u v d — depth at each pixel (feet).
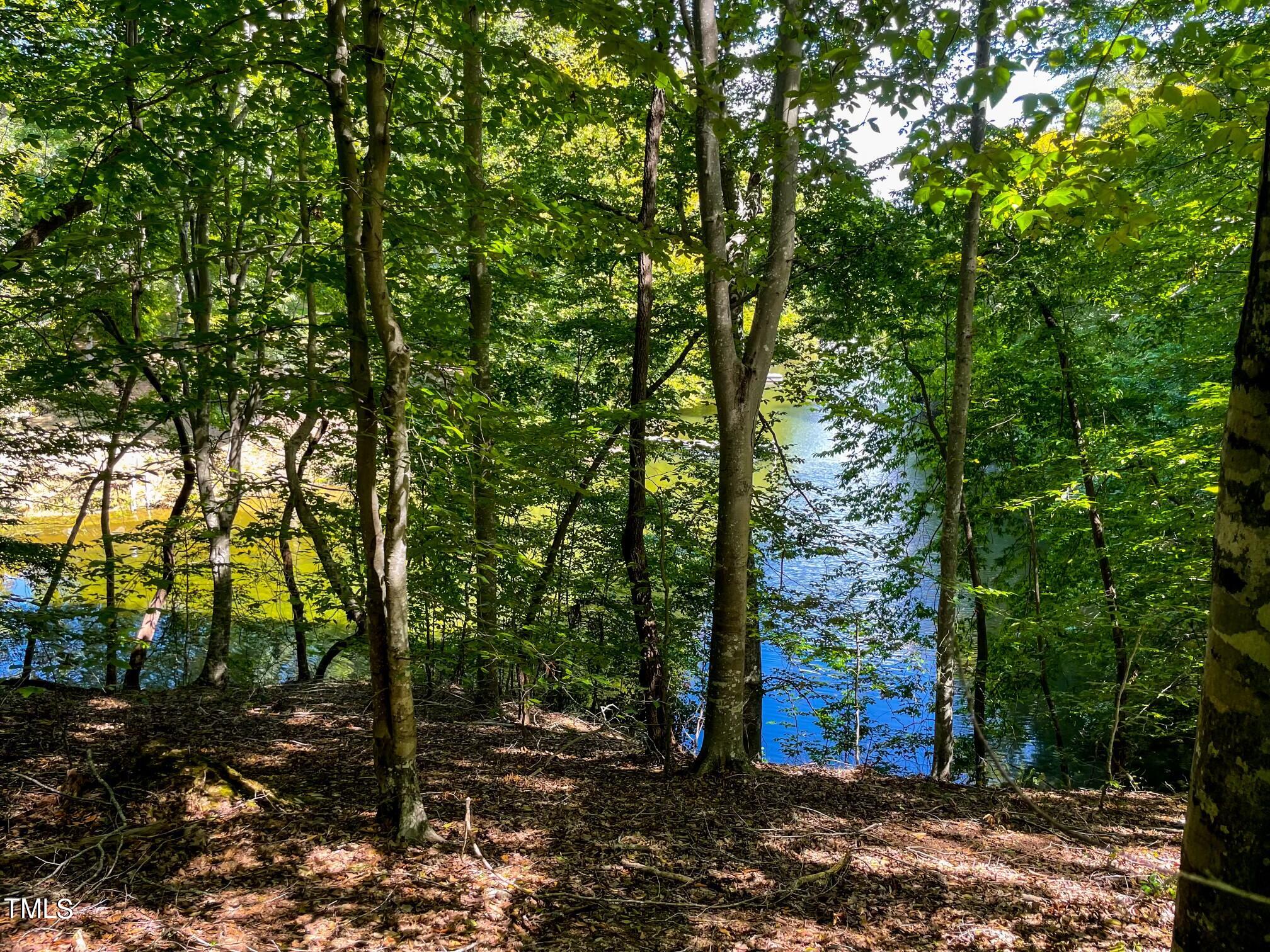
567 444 25.62
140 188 22.67
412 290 26.00
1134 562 36.19
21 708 23.79
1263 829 3.84
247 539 32.99
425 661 30.12
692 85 12.01
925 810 22.48
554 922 13.51
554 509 36.68
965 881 16.72
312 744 22.71
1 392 24.71
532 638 26.84
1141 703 30.83
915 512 48.01
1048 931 14.28
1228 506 4.09
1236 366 4.12
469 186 16.49
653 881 15.66
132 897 12.80
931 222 33.19
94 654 28.25
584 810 19.49
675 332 38.22
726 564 23.65
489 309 30.63
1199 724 4.30
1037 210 9.89
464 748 24.77
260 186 21.02
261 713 26.63
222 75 16.44
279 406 20.24
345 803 17.44
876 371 47.24
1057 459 39.09
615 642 32.50
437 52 24.61
